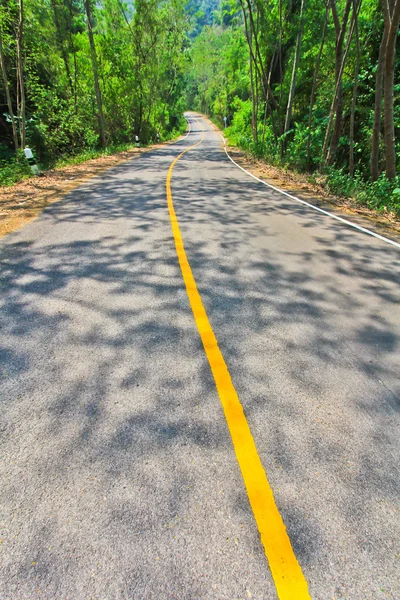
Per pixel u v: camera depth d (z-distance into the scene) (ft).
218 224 19.62
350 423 6.44
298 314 10.21
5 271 12.79
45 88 57.82
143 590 4.01
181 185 32.86
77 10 68.74
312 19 47.26
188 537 4.56
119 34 80.33
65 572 4.17
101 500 4.99
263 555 4.39
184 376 7.54
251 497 5.08
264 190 31.45
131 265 13.48
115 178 36.65
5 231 17.62
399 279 12.87
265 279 12.54
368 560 4.37
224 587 4.06
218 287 11.78
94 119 74.33
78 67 70.95
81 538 4.51
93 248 15.30
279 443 5.98
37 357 8.08
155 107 110.01
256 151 59.31
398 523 4.80
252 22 52.19
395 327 9.66
